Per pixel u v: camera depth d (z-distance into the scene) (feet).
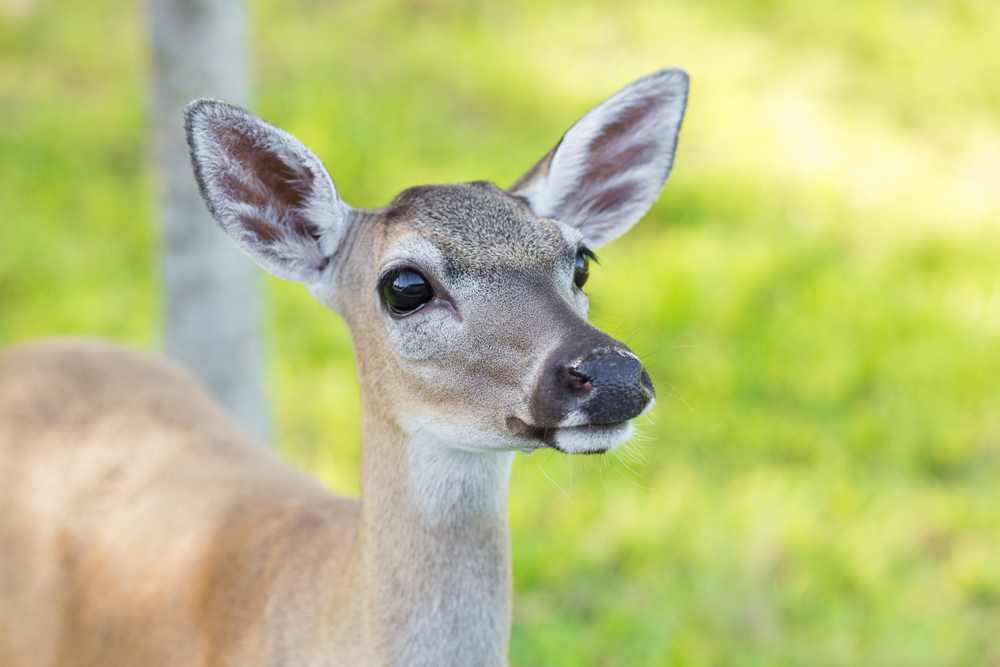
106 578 21.93
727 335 38.65
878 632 28.04
